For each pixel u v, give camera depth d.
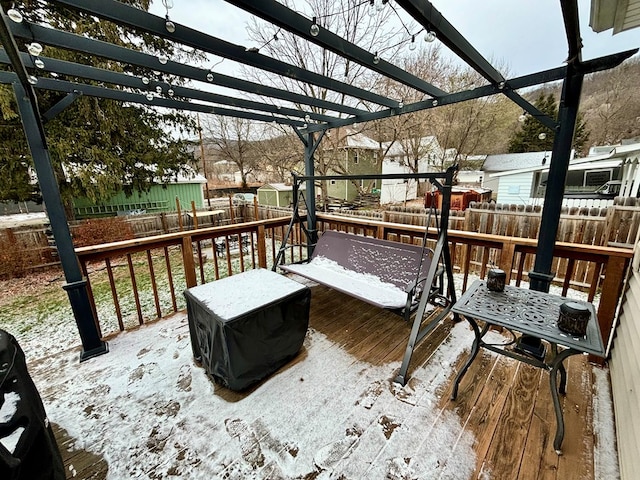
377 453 1.38
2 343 1.04
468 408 1.63
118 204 9.75
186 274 2.84
